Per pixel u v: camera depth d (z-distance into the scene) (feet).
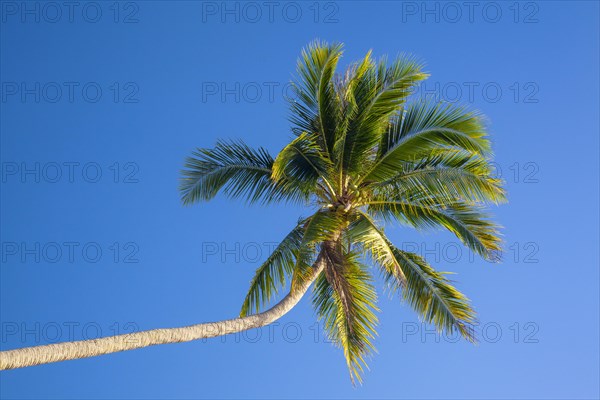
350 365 57.21
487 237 59.82
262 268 60.08
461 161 58.70
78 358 45.88
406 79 57.16
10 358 42.78
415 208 61.16
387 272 61.21
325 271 58.49
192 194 61.21
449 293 60.85
